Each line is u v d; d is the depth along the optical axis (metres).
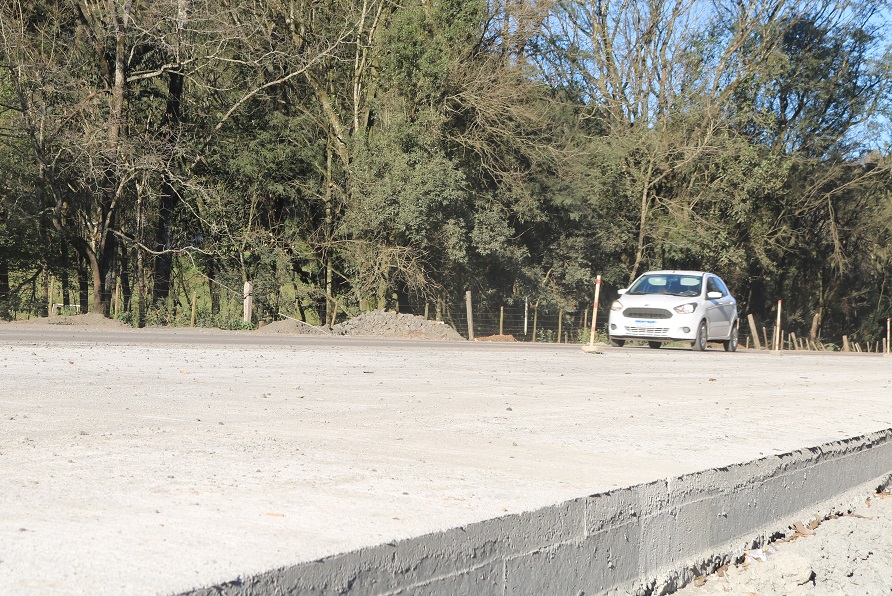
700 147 60.31
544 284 57.56
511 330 55.03
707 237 61.66
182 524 4.93
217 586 3.75
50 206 47.22
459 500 5.80
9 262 51.75
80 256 52.50
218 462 7.04
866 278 81.12
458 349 26.20
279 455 7.51
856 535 8.90
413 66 50.25
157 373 14.55
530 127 52.69
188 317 45.81
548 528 5.62
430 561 4.75
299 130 51.69
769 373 21.81
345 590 4.29
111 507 5.34
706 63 63.91
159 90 50.19
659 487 6.79
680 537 7.03
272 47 49.91
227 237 51.00
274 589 3.98
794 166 69.62
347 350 23.00
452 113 51.09
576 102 63.31
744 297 75.88
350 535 4.67
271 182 52.06
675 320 33.12
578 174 55.78
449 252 49.16
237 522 5.00
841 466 10.09
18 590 3.66
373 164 49.62
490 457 7.94
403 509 5.47
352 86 54.06
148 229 50.84
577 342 57.06
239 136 51.94
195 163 50.56
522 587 5.38
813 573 7.38
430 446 8.43
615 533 6.25
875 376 22.55
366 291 50.38
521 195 52.22
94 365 15.60
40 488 5.85
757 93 65.38
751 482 8.11
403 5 51.84
